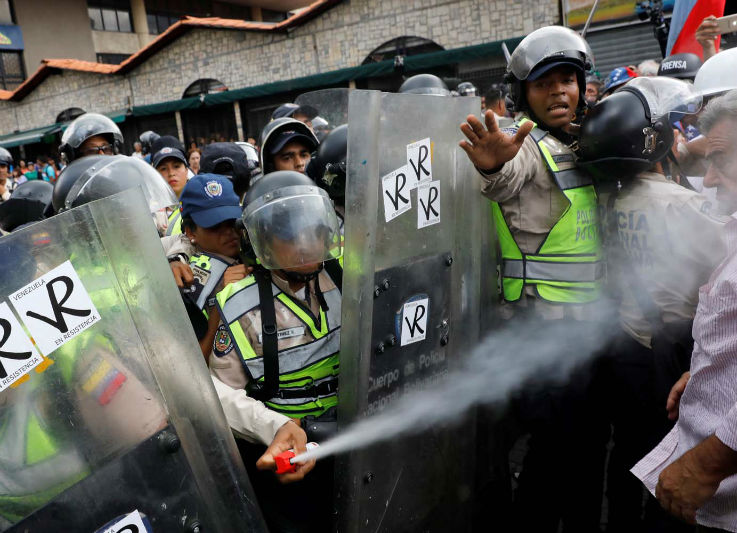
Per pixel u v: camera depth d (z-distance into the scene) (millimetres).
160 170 3467
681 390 1779
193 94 15703
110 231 1022
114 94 16734
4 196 4262
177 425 1107
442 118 1747
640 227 1931
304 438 1494
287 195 1527
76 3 23188
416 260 1711
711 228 1822
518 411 2162
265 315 1613
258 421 1527
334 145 2012
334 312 1715
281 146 2457
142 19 24734
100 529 996
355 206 1472
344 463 1569
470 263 1957
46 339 938
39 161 16375
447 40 12219
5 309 893
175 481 1099
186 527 1113
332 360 1721
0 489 888
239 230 1673
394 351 1673
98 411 998
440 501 1974
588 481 2164
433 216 1760
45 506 932
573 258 2006
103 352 1007
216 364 1653
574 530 2184
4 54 21938
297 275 1590
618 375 2137
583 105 2139
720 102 1327
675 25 3668
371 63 12617
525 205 1995
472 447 2096
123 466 1026
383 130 1527
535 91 2031
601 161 1875
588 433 2123
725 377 1292
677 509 1318
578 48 1975
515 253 2064
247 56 14602
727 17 3008
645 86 1924
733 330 1259
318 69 13797
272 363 1602
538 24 11359
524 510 2209
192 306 1911
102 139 2891
